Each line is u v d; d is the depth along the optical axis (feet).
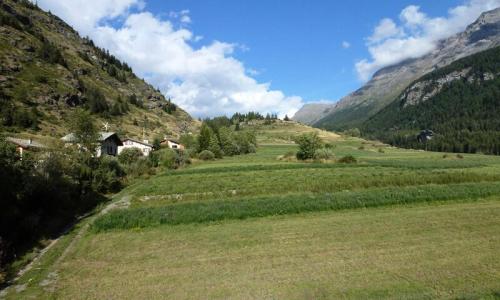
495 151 621.31
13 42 517.55
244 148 397.80
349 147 549.13
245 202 104.06
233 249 67.46
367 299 45.11
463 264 56.39
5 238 68.54
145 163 224.12
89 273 57.93
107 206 118.62
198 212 93.20
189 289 50.26
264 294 47.65
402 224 81.66
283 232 77.82
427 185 132.77
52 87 467.52
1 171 81.10
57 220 93.86
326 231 77.46
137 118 588.91
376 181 134.51
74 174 129.08
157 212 94.68
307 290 48.32
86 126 148.77
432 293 46.24
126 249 70.23
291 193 127.85
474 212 92.22
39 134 320.09
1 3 604.08
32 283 54.24
